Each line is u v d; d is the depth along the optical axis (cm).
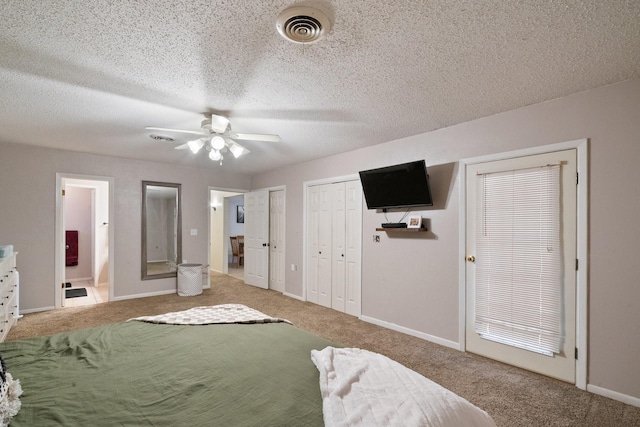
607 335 230
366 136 363
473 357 295
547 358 259
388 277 381
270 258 591
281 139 378
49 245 432
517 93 247
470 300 306
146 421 104
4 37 173
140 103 267
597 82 227
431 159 340
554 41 177
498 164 289
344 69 210
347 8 150
